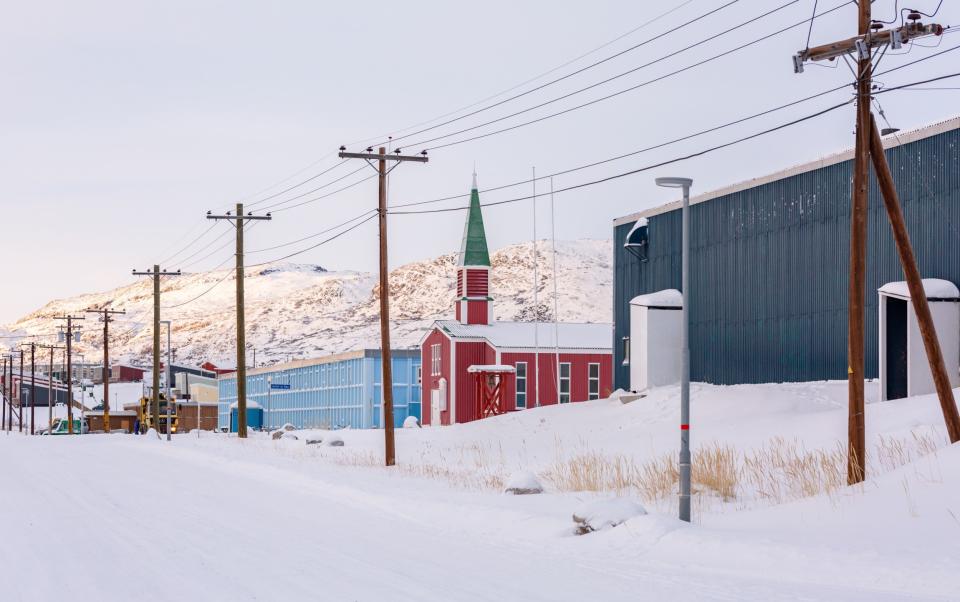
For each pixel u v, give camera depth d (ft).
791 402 109.81
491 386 196.24
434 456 122.83
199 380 385.50
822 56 64.95
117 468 113.70
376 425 252.83
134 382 520.42
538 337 210.38
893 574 39.86
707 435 103.71
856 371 63.26
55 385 474.90
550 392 206.28
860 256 64.13
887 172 65.72
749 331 129.70
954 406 64.95
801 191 120.57
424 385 225.35
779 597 36.27
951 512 49.06
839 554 43.37
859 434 62.64
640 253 155.74
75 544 50.62
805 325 119.03
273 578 40.50
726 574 42.27
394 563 45.03
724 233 135.95
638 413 128.88
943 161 99.45
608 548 50.42
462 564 44.96
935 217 100.22
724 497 70.03
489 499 73.56
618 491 75.87
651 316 143.02
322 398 284.20
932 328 65.51
